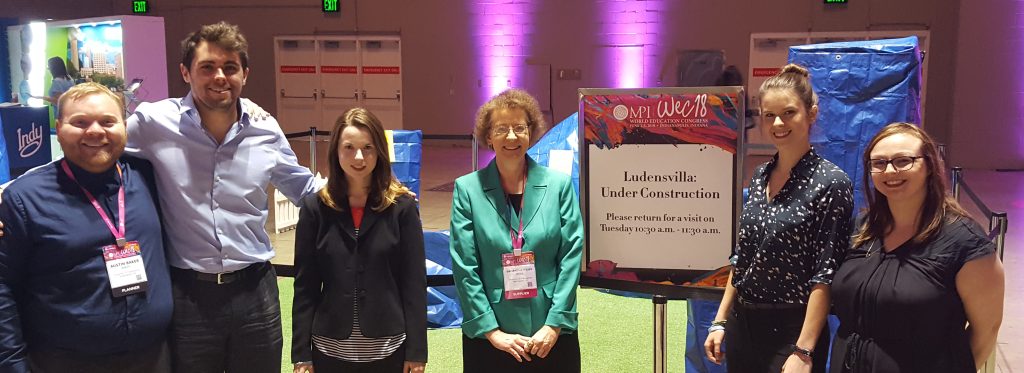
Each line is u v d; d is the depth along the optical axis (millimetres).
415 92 14891
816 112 2197
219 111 2385
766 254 2164
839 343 2018
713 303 3246
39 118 5703
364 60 15070
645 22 13453
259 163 2488
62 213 2113
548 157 3734
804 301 2145
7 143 5465
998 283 1833
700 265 2545
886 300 1896
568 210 2504
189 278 2373
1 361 2059
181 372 2393
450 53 14555
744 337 2244
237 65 2375
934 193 1896
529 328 2432
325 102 15414
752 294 2213
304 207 2400
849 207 2096
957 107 11938
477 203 2475
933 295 1846
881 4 12438
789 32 12852
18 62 11914
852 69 2896
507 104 2432
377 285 2371
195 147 2375
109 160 2164
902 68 2848
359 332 2379
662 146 2529
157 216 2311
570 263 2463
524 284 2412
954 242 1850
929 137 1914
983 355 1913
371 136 2320
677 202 2539
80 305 2129
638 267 2594
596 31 13727
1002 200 8984
